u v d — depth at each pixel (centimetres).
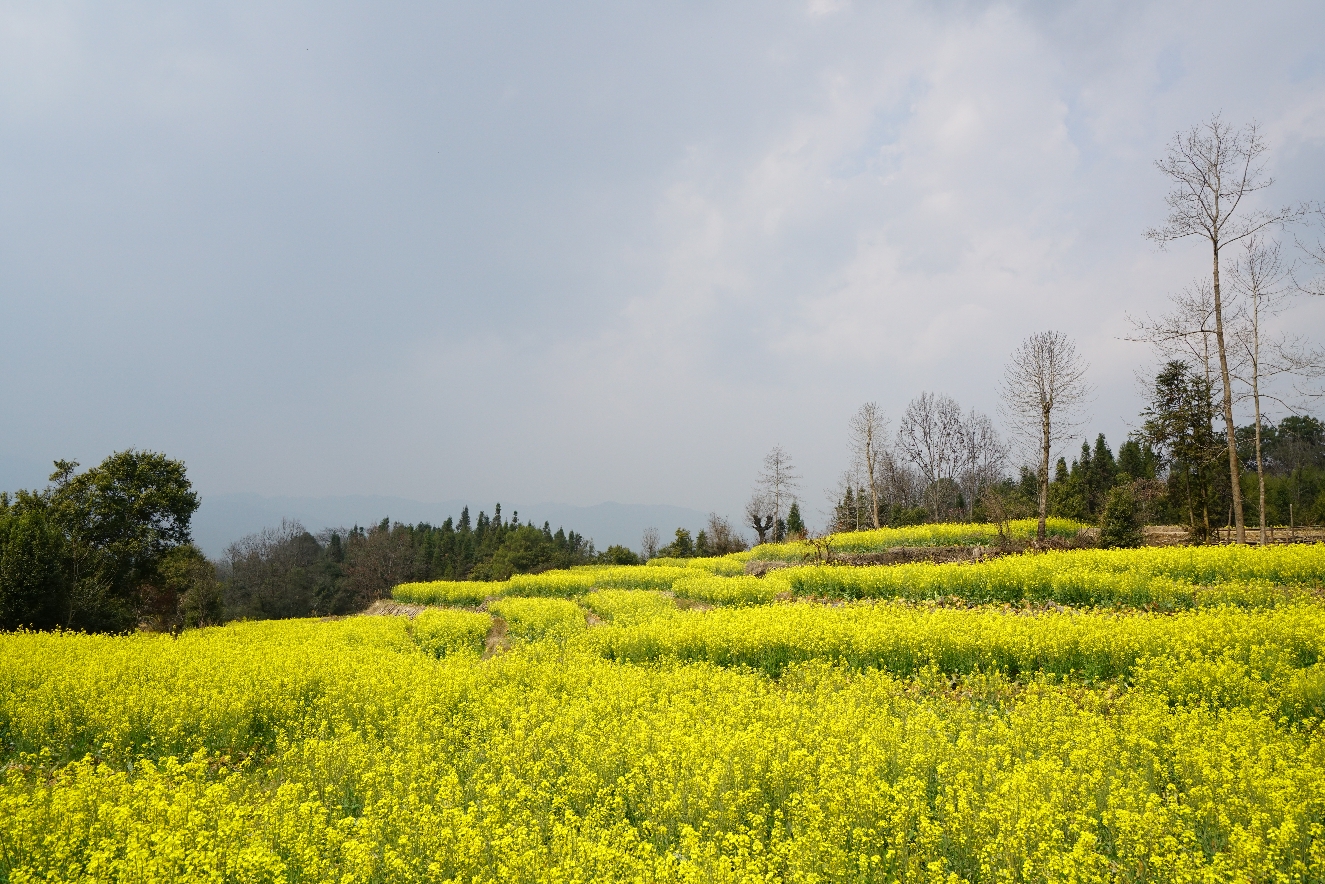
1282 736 796
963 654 1216
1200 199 2641
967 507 5694
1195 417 3162
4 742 991
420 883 566
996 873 524
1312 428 5462
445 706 1078
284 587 7206
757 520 5950
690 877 512
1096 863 534
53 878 554
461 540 9688
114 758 912
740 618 1577
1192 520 3161
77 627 2533
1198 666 1005
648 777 737
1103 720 842
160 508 3672
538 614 2083
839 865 533
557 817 698
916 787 650
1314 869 516
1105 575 1711
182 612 4538
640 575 3133
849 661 1290
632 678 1184
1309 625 1158
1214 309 2602
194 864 554
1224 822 571
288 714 1073
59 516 3338
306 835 599
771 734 813
